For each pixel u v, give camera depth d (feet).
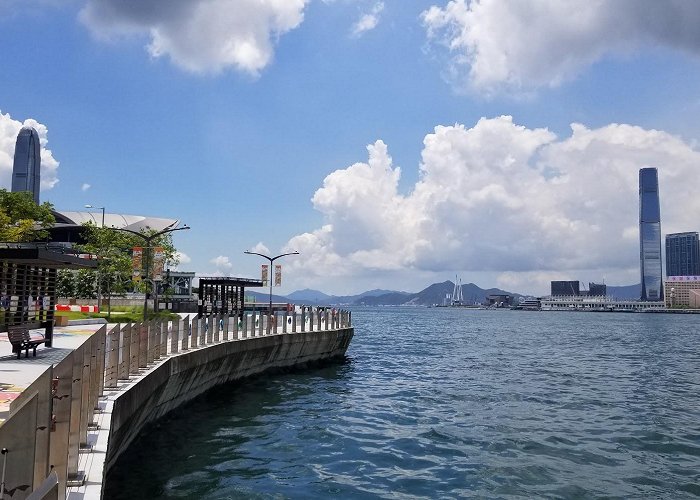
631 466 45.75
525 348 184.96
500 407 72.02
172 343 63.72
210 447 50.26
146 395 48.44
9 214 184.65
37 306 103.09
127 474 41.45
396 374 107.34
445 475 42.80
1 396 37.58
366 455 48.26
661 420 64.39
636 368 124.77
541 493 38.99
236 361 83.66
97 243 187.83
